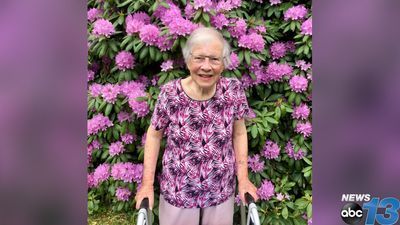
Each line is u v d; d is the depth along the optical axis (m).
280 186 2.31
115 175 2.19
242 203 1.77
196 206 1.65
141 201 1.62
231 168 1.67
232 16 2.16
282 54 2.32
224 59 1.58
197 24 1.98
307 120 2.29
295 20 2.27
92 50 2.16
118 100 2.14
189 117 1.59
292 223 2.29
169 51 2.07
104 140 2.33
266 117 2.19
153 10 2.03
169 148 1.66
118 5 2.15
